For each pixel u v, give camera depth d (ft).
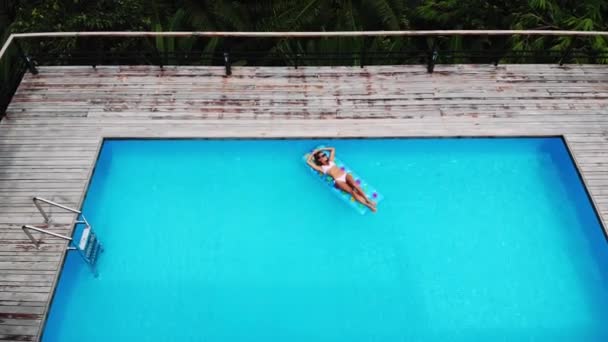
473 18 35.19
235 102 25.34
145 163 24.49
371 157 24.81
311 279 21.35
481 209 23.45
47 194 21.89
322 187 24.11
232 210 23.32
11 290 19.26
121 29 31.35
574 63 30.22
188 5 34.60
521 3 33.30
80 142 23.67
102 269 21.31
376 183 24.06
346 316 20.40
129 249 21.98
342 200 23.73
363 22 34.65
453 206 23.50
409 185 24.07
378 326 20.16
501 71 26.96
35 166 22.79
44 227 20.94
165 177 24.14
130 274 21.25
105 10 30.53
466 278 21.44
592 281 21.36
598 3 31.68
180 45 32.27
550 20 32.76
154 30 32.30
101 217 22.84
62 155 23.18
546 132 24.48
